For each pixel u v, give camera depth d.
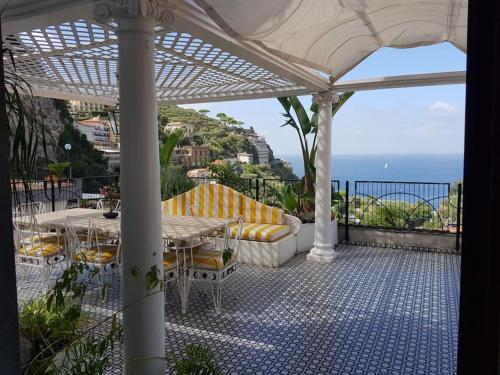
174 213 6.59
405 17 3.03
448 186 6.38
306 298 4.32
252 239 5.64
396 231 6.58
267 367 2.91
